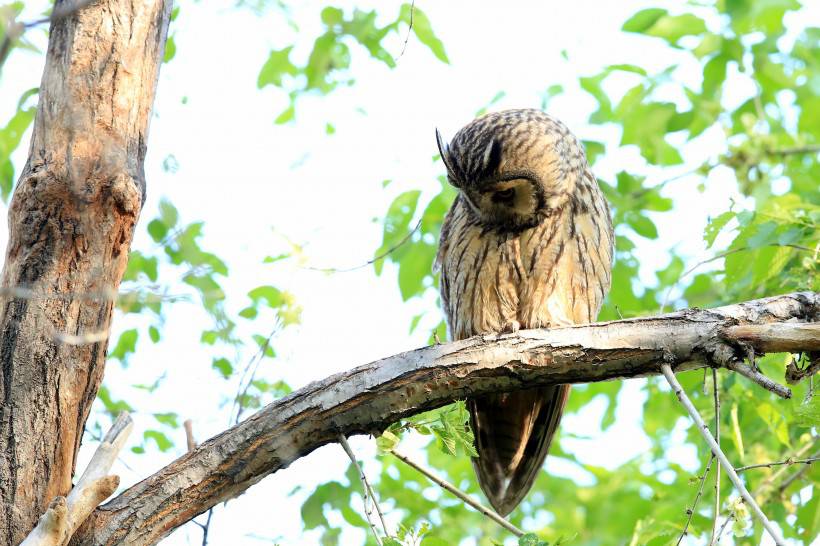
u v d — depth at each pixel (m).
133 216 7.34
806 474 10.85
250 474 7.57
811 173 14.45
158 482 7.46
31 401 7.12
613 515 14.62
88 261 7.21
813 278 9.54
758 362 9.48
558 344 7.73
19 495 7.03
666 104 14.56
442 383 7.74
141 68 7.55
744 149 13.71
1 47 5.24
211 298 8.88
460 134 10.66
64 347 7.16
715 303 10.65
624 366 7.65
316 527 11.38
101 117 7.33
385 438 8.02
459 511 14.05
